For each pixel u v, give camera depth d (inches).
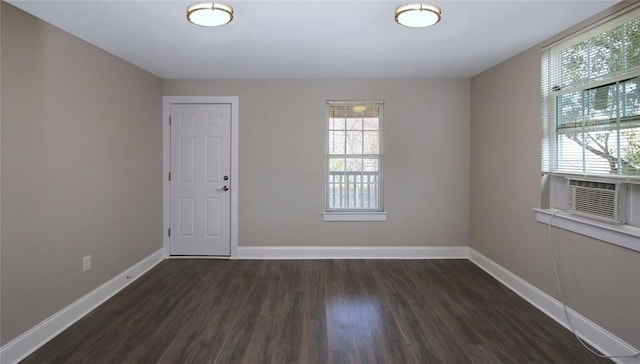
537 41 119.3
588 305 100.3
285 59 142.2
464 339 100.8
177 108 177.3
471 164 177.0
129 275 145.9
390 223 179.9
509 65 140.1
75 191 113.7
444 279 150.1
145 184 160.2
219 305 123.9
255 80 177.5
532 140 125.3
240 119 178.1
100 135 126.9
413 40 119.0
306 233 180.1
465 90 177.9
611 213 94.0
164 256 178.5
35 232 97.4
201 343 98.7
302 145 178.9
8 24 88.8
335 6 91.8
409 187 179.6
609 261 92.9
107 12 95.3
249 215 179.5
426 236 180.1
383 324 110.0
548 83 117.9
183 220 179.0
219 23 95.9
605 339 93.7
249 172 178.9
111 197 133.7
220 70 160.2
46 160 101.4
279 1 88.9
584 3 90.4
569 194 109.9
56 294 105.3
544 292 119.5
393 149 179.0
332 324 110.0
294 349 95.7
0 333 86.7
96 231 124.6
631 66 87.4
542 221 119.3
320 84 177.9
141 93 156.2
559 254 112.0
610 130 94.6
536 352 94.2
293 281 147.9
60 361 89.8
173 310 119.7
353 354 93.4
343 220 179.6
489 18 100.2
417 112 178.5
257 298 130.0
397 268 164.9
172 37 115.6
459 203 179.3
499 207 148.9
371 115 179.6
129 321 111.7
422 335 103.2
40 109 99.2
